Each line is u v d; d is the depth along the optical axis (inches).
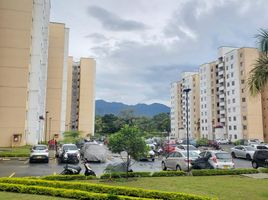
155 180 681.0
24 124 1807.3
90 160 1211.2
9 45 1827.0
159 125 5718.5
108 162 1230.3
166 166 962.7
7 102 1793.8
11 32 1836.9
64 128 3208.7
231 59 3690.9
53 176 652.7
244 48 3469.5
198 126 4525.1
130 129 675.4
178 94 5319.9
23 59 1838.1
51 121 3078.2
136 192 501.0
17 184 545.6
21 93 1817.2
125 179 678.5
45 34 2573.8
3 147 1718.8
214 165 840.9
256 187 592.4
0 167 1007.6
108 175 690.2
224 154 866.8
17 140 1770.4
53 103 3105.3
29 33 1861.5
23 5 1867.6
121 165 716.7
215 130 3873.0
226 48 3939.5
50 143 1889.8
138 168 1035.9
